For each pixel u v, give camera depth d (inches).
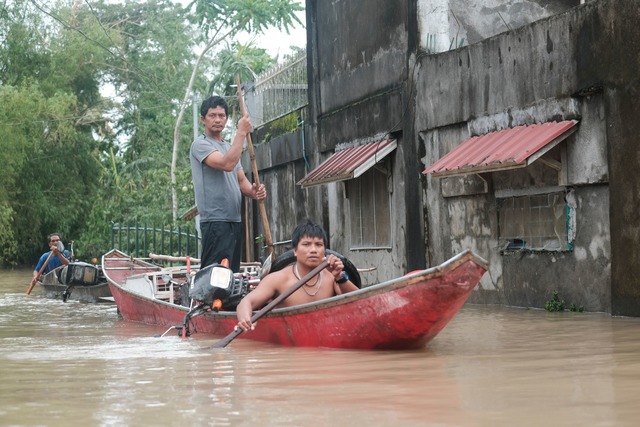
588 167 386.0
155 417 154.3
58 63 1475.1
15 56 1433.3
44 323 425.1
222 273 312.2
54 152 1413.6
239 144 356.2
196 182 368.5
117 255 607.8
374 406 160.1
